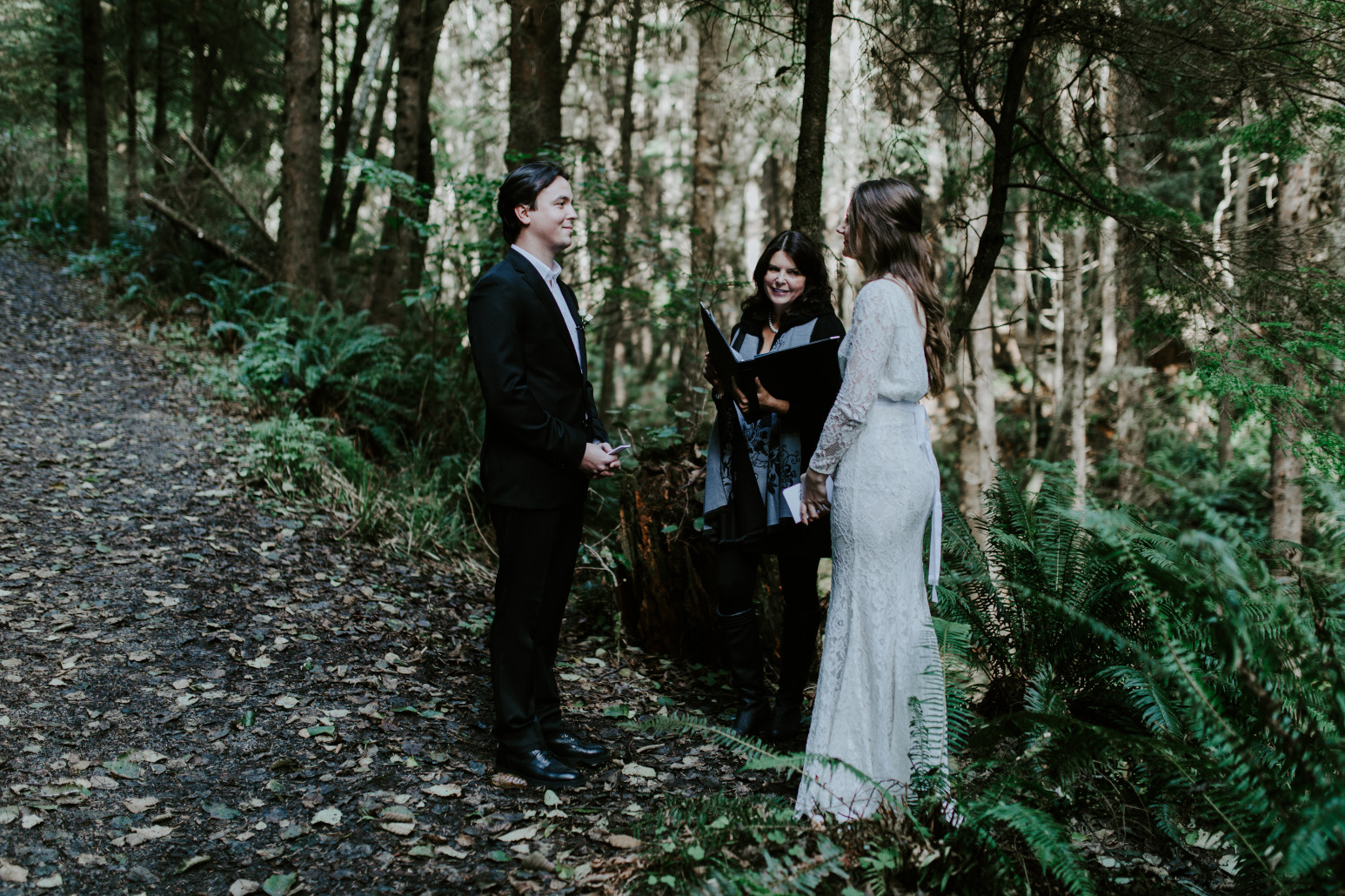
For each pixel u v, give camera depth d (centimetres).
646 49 1054
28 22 1658
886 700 255
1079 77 470
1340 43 388
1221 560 203
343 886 221
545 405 278
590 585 477
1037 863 228
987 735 241
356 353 754
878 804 247
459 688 349
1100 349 1508
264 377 715
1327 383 396
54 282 1092
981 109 459
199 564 432
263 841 238
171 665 335
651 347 1992
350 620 398
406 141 1012
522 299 270
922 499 260
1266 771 204
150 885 218
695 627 403
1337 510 275
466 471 637
